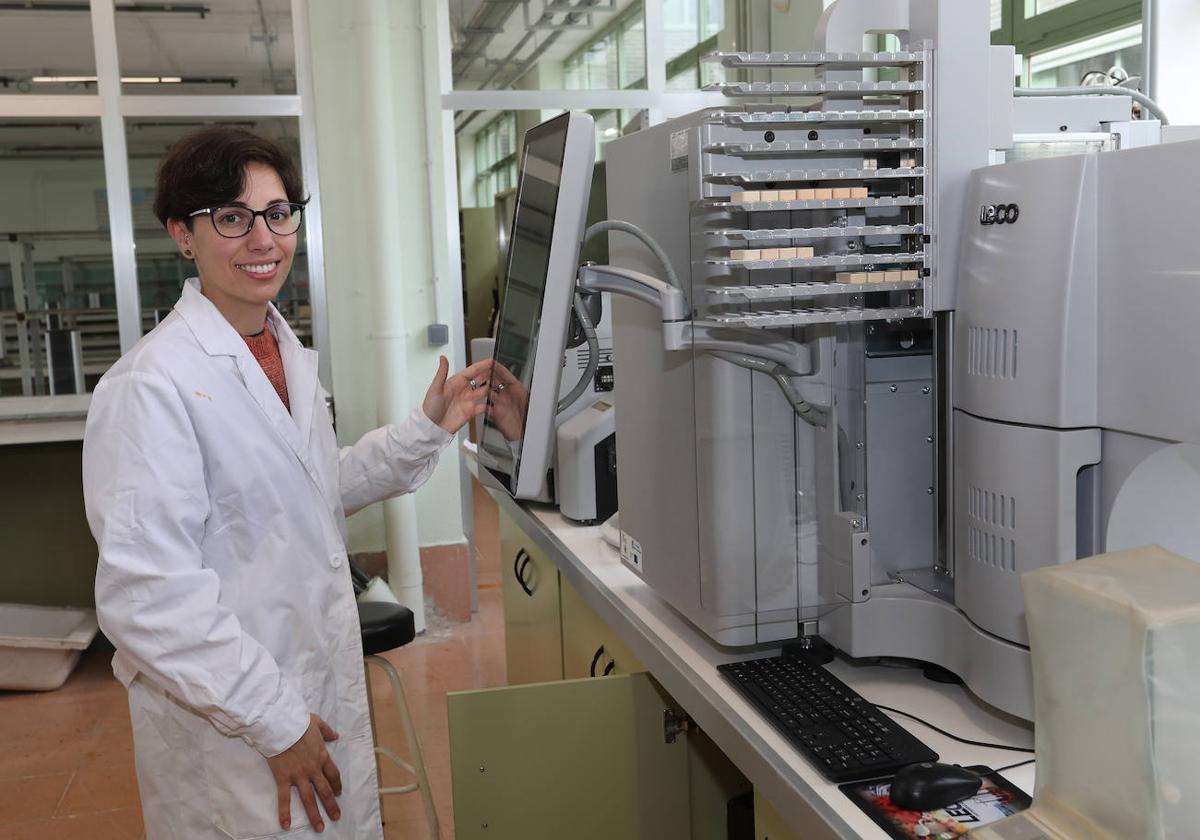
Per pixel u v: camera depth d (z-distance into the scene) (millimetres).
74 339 4211
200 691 1279
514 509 2631
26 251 4145
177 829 1458
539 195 1485
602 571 1948
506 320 1656
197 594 1289
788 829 1239
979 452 1244
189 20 4066
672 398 1559
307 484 1487
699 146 1308
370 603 2000
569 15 4473
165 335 1384
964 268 1286
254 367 1443
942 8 1284
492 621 4418
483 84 4391
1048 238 1140
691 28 4703
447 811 2783
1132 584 875
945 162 1305
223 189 1377
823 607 1472
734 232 1274
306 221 4211
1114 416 1111
